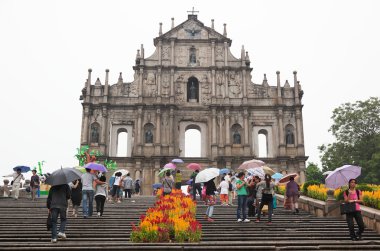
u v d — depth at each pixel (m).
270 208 21.55
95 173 24.59
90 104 61.34
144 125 61.88
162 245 14.88
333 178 21.06
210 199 22.23
